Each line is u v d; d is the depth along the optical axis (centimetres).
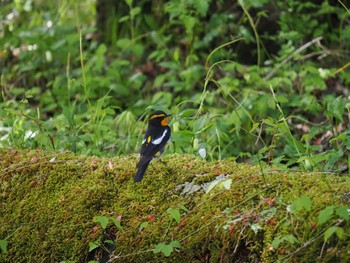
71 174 798
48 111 1536
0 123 1068
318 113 1309
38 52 1655
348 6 1541
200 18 1645
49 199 782
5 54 1745
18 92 1490
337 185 677
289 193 679
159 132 809
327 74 1302
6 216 787
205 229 682
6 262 764
